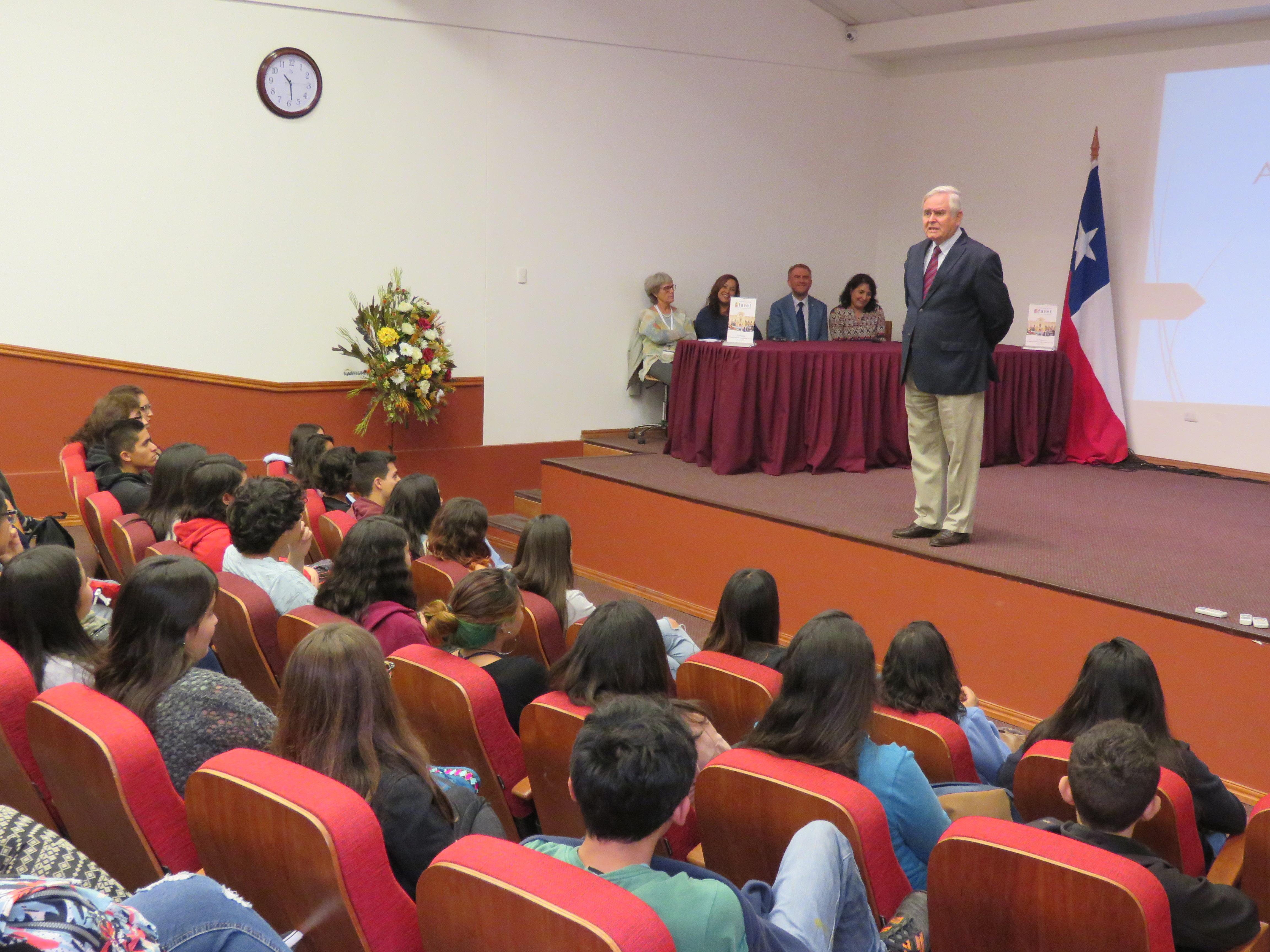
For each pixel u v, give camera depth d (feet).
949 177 26.50
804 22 26.07
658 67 24.18
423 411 21.21
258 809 4.60
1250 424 21.29
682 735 4.45
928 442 14.76
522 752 7.32
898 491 18.34
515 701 7.80
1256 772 11.14
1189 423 22.25
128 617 6.29
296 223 20.56
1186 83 21.74
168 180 19.29
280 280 20.57
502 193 22.68
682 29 24.34
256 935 3.26
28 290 18.45
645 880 4.28
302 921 4.80
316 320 21.03
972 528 14.92
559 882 3.83
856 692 6.23
